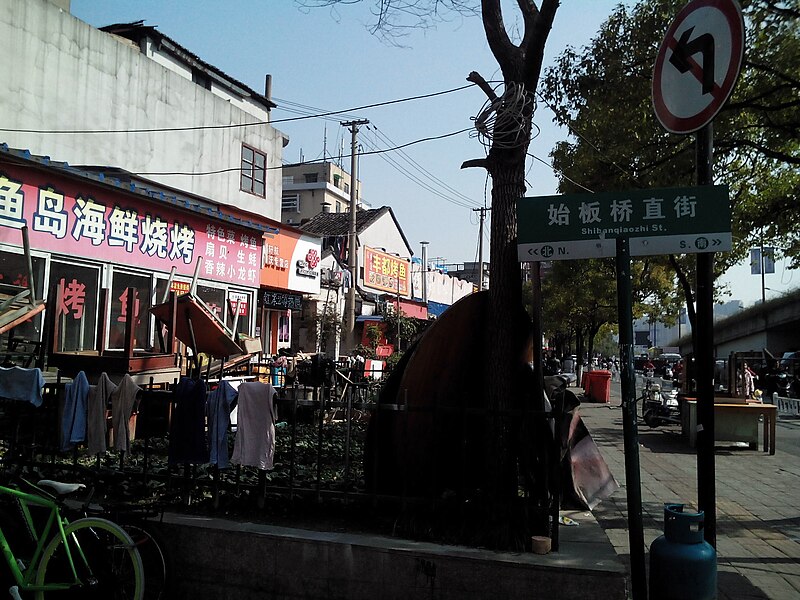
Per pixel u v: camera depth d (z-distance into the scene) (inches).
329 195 1756.9
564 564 153.1
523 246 157.9
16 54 534.9
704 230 146.6
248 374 425.1
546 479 169.2
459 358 207.0
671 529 145.6
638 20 343.6
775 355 1477.6
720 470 379.9
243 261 608.7
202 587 176.2
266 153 856.3
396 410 196.9
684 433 509.4
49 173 393.7
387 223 1350.9
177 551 178.9
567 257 154.8
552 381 242.2
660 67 166.2
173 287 506.9
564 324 1337.4
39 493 171.2
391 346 941.8
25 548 173.2
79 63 593.9
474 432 203.3
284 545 170.7
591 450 233.3
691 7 157.8
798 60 286.2
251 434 189.6
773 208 365.1
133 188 448.8
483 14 206.1
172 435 196.4
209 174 736.3
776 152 307.1
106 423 206.7
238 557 174.1
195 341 321.1
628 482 143.9
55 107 569.9
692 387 543.2
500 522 169.3
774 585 193.6
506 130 192.5
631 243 150.7
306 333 890.7
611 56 347.9
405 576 161.5
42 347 281.4
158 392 202.4
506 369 189.9
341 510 195.3
